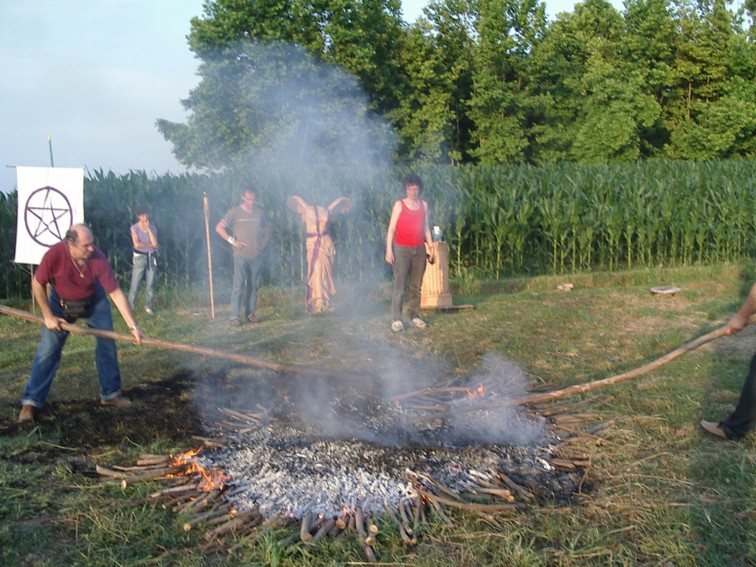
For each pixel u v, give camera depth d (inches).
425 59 1320.1
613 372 267.0
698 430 200.8
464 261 544.1
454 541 145.9
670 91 1470.2
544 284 498.6
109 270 221.1
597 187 602.2
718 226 580.7
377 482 167.9
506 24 1328.7
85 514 157.2
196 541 147.8
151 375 269.9
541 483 172.2
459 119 1417.3
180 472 178.7
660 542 141.6
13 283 480.4
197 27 1184.2
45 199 359.9
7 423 215.5
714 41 1424.7
